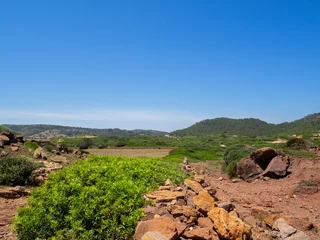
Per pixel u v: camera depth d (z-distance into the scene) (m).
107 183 9.22
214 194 13.59
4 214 11.55
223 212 7.78
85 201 7.96
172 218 7.80
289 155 23.17
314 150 28.12
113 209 7.63
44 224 7.72
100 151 51.41
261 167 20.66
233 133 184.88
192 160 37.66
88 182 9.98
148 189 10.68
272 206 12.65
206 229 7.55
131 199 8.12
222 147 63.25
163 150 57.12
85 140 70.56
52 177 11.20
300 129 137.88
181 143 81.69
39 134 193.62
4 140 28.70
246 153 25.31
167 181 12.05
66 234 7.27
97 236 7.16
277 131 163.00
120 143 72.56
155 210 7.97
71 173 11.05
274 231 8.88
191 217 8.02
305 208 12.28
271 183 18.45
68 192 8.70
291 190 15.85
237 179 20.58
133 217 7.41
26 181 17.02
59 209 7.96
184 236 7.21
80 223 7.35
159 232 6.64
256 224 9.91
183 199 9.57
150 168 13.96
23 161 18.39
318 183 15.95
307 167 19.73
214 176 23.34
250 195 15.10
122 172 11.95
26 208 8.54
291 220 9.98
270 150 20.52
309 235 9.12
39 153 26.86
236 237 7.21
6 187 15.98
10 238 8.91
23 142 32.09
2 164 17.50
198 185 10.91
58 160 26.48
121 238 7.14
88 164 13.31
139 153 48.28
